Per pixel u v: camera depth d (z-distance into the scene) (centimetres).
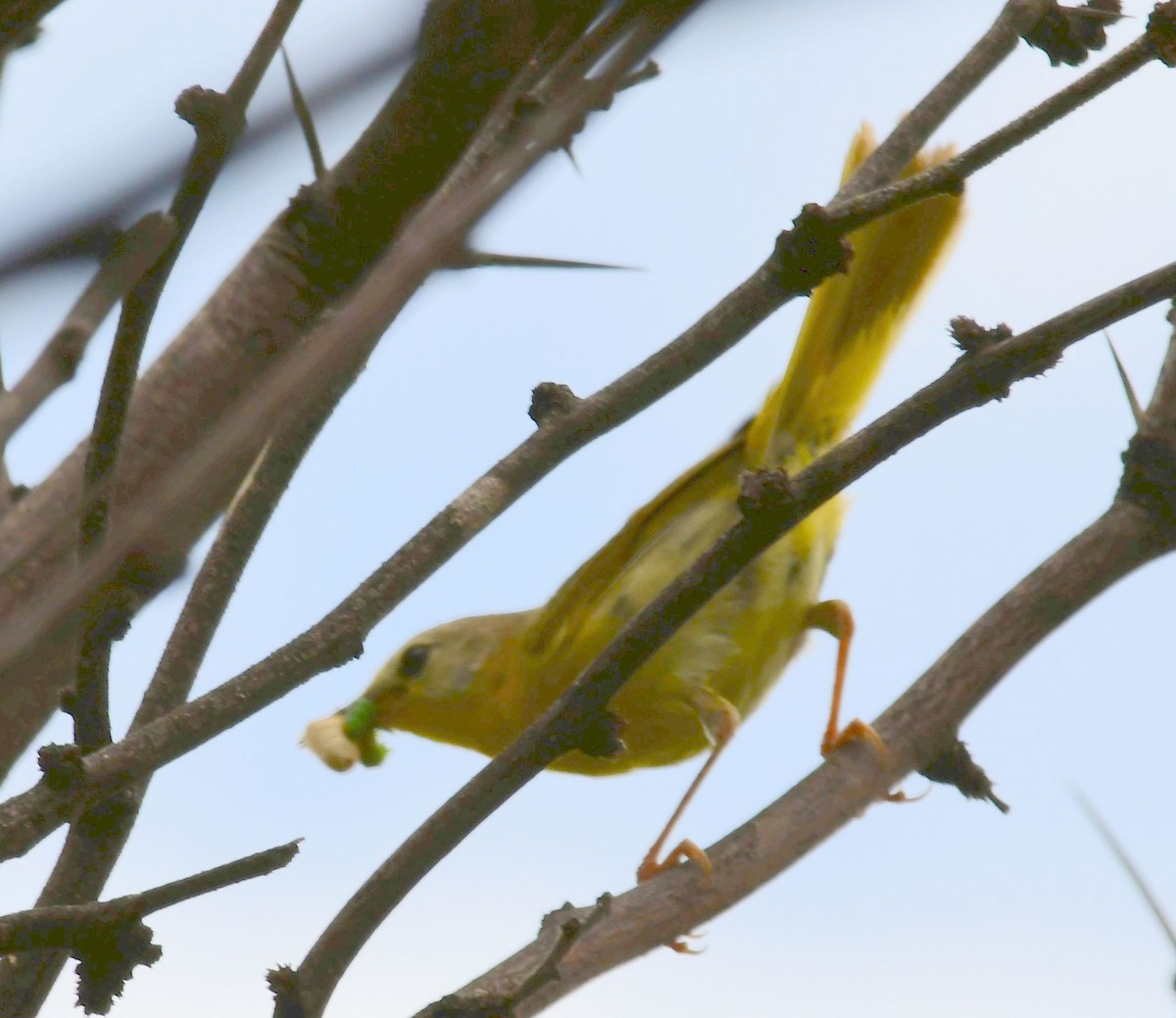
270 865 418
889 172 608
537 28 403
